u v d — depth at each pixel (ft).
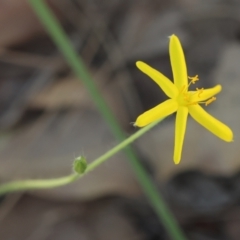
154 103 1.04
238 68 1.03
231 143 0.97
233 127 0.99
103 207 0.99
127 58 1.06
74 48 1.07
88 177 0.98
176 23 1.08
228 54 1.04
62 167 0.98
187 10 1.09
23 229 0.98
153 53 1.06
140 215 1.00
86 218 0.99
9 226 0.98
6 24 1.05
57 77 1.05
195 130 0.99
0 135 1.01
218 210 1.00
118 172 0.98
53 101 1.03
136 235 0.99
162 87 0.80
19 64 1.06
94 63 1.07
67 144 0.99
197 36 1.08
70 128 1.00
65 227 0.98
